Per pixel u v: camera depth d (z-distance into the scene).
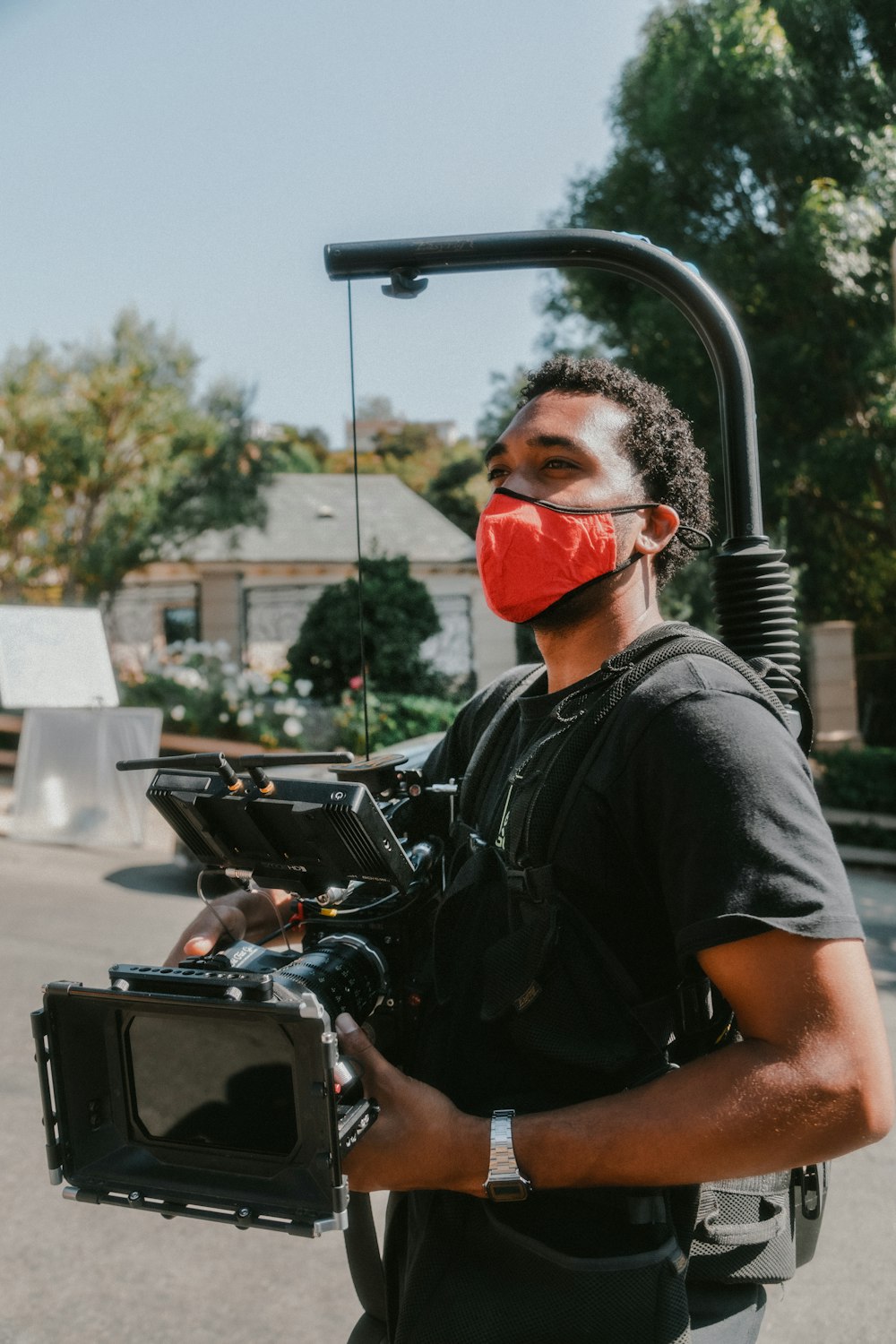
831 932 0.86
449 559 16.23
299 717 12.31
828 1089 0.84
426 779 1.45
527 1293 0.96
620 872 0.99
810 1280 2.78
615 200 10.36
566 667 1.16
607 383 1.17
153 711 8.57
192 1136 0.95
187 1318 2.58
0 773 12.54
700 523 1.24
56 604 14.28
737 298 9.80
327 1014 0.92
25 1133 3.47
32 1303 2.63
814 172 9.55
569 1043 0.97
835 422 9.88
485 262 1.40
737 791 0.90
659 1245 0.96
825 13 9.22
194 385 13.91
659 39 10.28
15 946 5.45
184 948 1.20
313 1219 0.88
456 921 1.11
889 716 13.15
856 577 12.99
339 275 1.40
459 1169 0.92
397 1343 1.01
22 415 13.05
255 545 16.53
